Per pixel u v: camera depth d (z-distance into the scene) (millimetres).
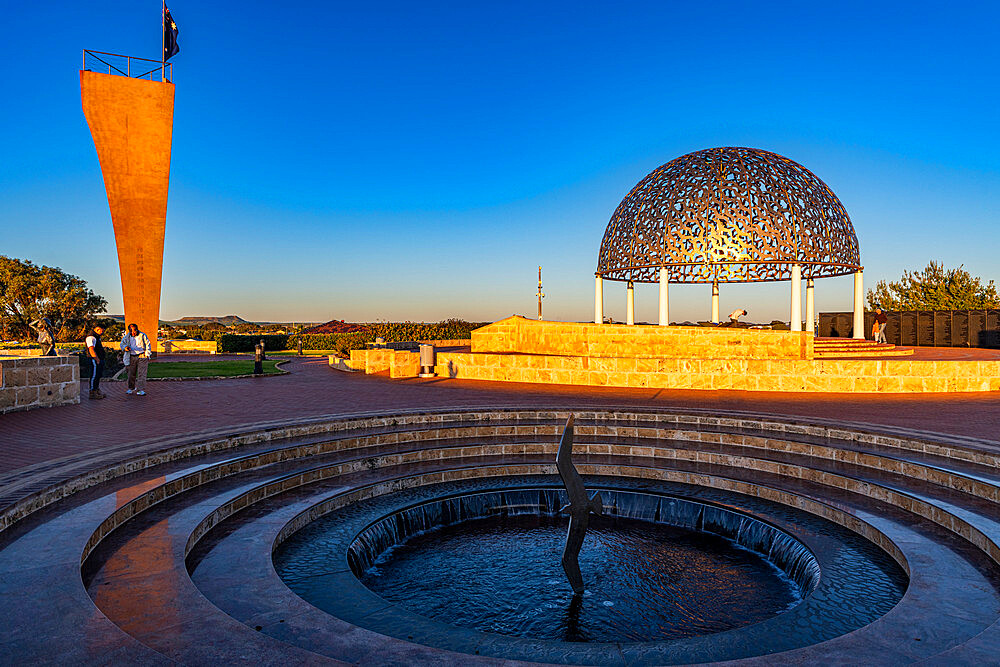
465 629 4914
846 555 6297
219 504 6875
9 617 3742
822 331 31750
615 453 9992
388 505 7887
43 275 43062
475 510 8383
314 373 20250
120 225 26797
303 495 7746
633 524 8227
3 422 10234
